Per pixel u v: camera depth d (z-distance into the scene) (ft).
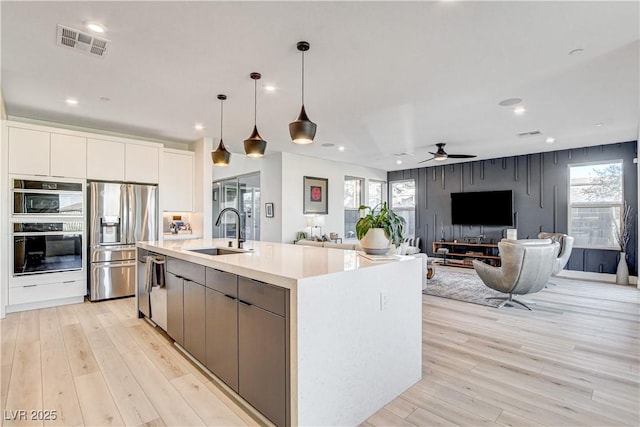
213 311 7.54
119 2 6.86
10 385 7.44
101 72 10.19
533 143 20.02
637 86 11.27
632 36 8.12
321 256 8.16
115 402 6.81
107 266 14.90
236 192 27.71
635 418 6.32
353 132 17.40
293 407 5.31
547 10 7.07
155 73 10.25
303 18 7.43
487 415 6.43
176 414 6.42
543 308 13.97
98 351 9.31
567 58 9.29
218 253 11.03
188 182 18.97
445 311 13.52
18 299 12.89
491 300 15.31
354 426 6.14
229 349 6.98
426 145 20.52
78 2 6.85
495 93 11.94
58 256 13.85
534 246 13.17
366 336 6.46
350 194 28.50
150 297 11.41
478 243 24.99
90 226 14.74
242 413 6.44
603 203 20.53
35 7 7.00
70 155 14.30
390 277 7.08
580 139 18.97
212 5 6.97
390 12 7.19
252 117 14.74
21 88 11.42
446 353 9.37
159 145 16.96
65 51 8.90
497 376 8.02
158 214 16.63
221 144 12.57
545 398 7.04
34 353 9.15
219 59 9.37
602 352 9.43
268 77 10.56
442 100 12.64
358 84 11.13
